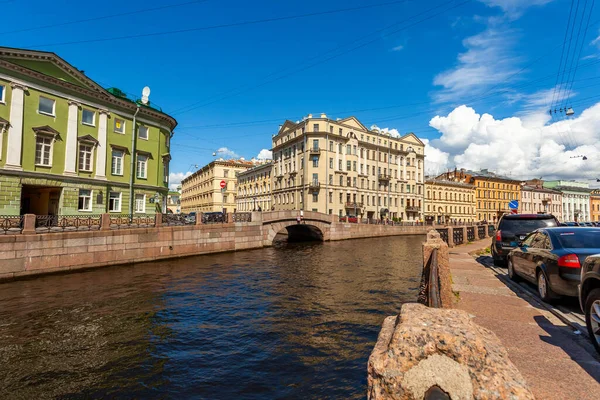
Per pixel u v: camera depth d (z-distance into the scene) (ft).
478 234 77.61
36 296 37.63
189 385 18.42
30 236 47.67
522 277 23.21
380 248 97.45
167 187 101.40
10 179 65.21
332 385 18.08
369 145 206.69
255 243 91.25
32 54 68.49
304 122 187.62
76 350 23.17
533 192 289.12
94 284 44.09
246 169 274.16
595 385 9.25
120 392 17.92
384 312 31.12
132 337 25.48
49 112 72.33
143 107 90.07
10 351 23.04
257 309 32.48
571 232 19.58
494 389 3.94
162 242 66.59
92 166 79.20
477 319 15.66
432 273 12.43
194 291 40.27
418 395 4.16
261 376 19.24
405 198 224.53
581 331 13.65
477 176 264.72
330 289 40.93
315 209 181.37
